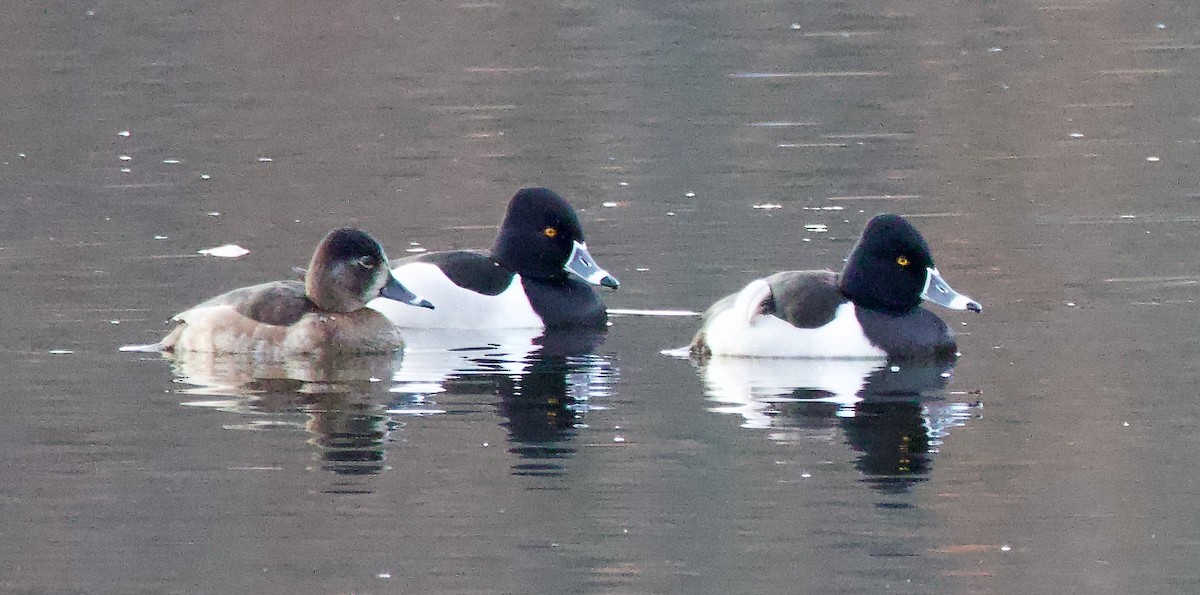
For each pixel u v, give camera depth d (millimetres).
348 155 23078
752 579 9398
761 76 27500
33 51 29719
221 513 10383
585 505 10445
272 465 11148
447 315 15570
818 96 26094
